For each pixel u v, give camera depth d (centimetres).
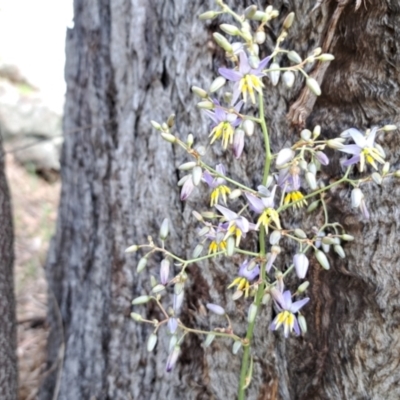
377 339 19
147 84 25
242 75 15
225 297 22
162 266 17
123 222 26
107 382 28
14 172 75
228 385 23
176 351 18
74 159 33
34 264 54
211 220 22
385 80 17
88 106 30
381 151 15
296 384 21
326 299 20
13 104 77
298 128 19
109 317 28
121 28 26
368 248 18
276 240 16
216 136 15
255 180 21
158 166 24
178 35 23
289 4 19
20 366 39
